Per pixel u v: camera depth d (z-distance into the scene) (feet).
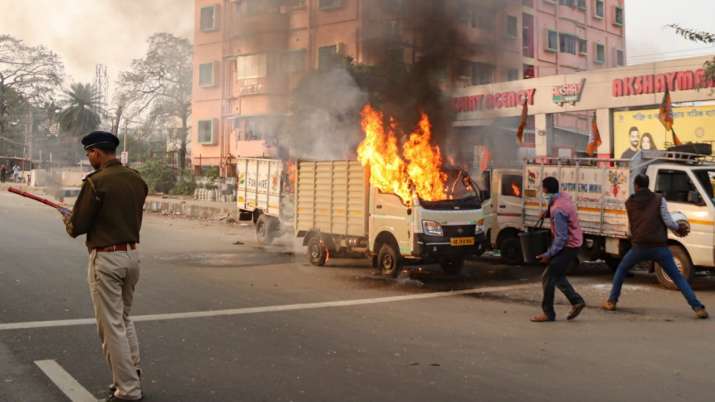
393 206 33.96
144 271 34.91
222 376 15.99
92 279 14.14
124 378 13.96
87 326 21.25
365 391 14.84
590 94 70.13
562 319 23.66
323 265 38.73
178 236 56.13
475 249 33.81
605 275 36.42
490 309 25.66
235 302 26.30
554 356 18.19
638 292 30.27
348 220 36.83
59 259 37.83
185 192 112.06
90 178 14.03
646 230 24.64
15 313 23.18
